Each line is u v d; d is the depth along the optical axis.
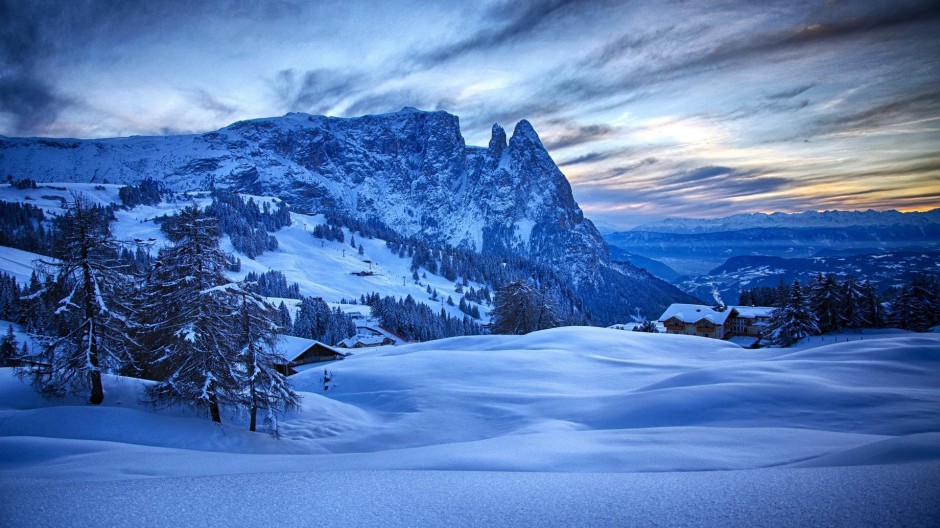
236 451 19.38
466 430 23.86
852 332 62.84
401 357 43.16
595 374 35.47
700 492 5.98
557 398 27.17
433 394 30.84
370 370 39.16
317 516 5.78
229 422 23.36
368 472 8.78
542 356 41.31
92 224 23.25
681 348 48.25
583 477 7.73
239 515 5.87
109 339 23.38
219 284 22.20
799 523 4.55
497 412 26.22
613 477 7.62
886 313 68.75
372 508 6.06
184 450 17.08
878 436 14.33
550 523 5.19
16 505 6.46
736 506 5.27
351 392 34.97
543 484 7.13
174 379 21.28
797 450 11.87
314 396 29.70
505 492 6.66
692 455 11.53
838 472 6.27
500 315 75.44
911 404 18.05
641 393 24.64
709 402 21.23
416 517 5.65
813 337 62.47
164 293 22.48
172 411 22.69
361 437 23.14
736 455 11.50
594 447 13.12
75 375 22.45
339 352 53.47
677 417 20.56
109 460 13.77
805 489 5.60
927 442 8.12
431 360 40.66
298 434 23.09
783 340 63.12
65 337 22.03
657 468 10.40
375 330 109.06
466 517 5.59
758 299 120.19
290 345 52.38
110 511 6.12
